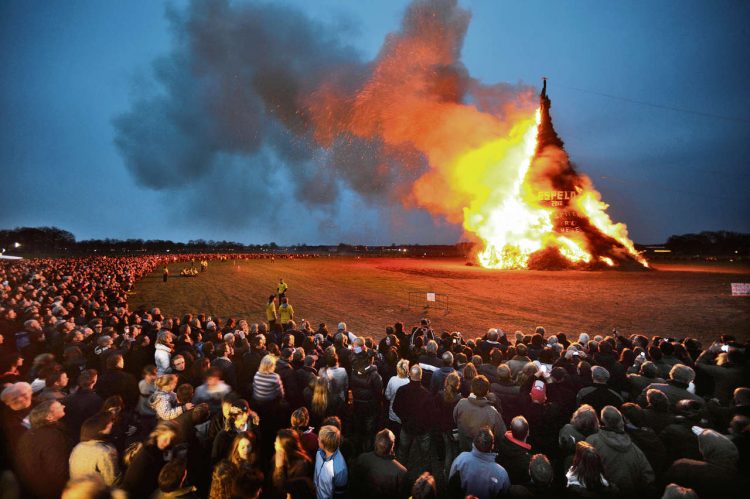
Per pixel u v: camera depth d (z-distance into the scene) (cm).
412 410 652
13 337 1048
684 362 856
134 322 1364
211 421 564
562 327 2019
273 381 661
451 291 3425
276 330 1202
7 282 2506
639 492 441
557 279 4400
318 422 696
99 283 2902
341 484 457
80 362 809
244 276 5106
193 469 563
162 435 462
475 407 572
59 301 1535
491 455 446
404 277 4759
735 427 457
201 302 2995
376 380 730
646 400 595
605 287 3628
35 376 737
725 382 712
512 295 3166
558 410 619
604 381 623
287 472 431
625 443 449
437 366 820
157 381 587
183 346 955
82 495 291
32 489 454
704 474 407
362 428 725
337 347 984
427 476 380
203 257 10206
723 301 2792
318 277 4862
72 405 596
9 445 520
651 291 3341
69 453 476
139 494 439
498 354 818
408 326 2064
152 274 5488
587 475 407
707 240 19350
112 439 630
